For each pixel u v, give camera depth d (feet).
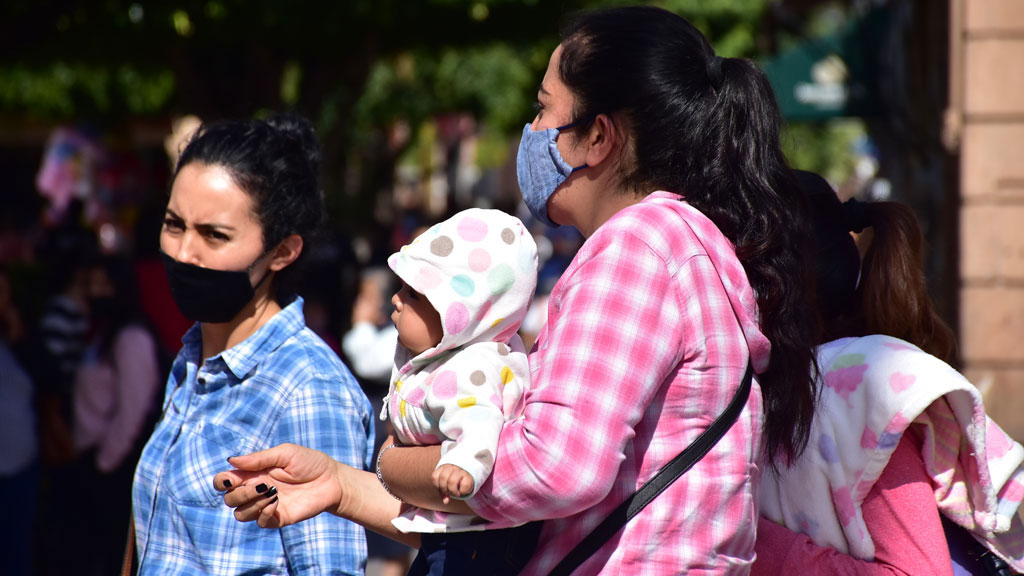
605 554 13.55
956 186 57.00
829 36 70.69
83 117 113.19
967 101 52.85
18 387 40.45
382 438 40.32
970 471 16.65
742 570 14.12
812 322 14.98
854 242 19.19
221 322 18.60
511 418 14.21
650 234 13.69
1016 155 52.44
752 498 14.10
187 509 17.49
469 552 14.49
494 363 14.28
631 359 13.09
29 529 40.86
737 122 14.71
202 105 71.97
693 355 13.57
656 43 14.70
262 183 18.31
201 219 18.04
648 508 13.53
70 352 42.04
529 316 57.57
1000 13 52.16
